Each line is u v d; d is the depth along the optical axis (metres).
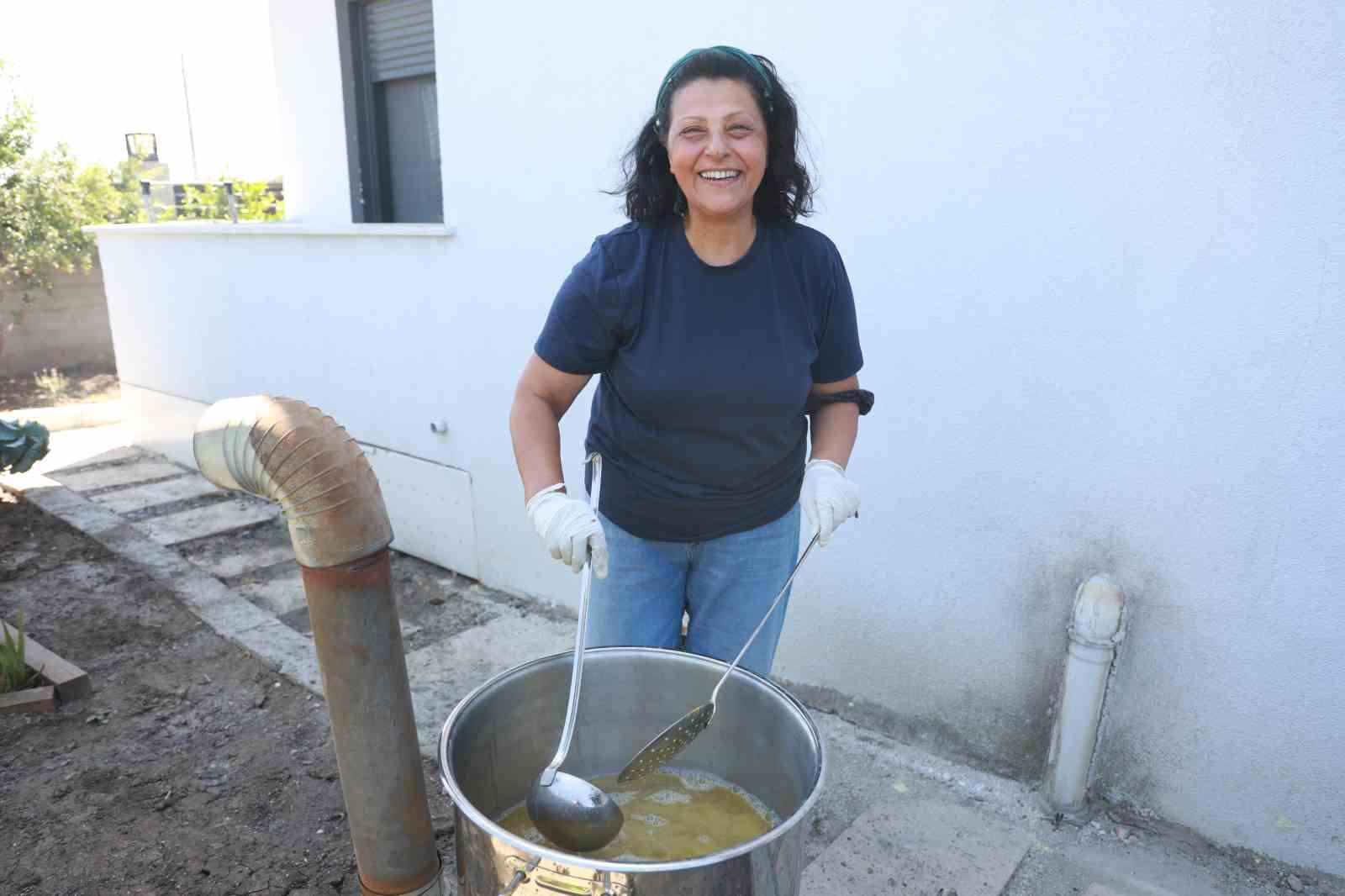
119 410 6.92
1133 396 2.12
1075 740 2.25
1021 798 2.37
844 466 1.78
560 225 3.17
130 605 3.72
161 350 5.48
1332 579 1.94
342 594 1.45
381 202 4.74
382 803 1.56
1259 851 2.13
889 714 2.67
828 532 1.60
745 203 1.51
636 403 1.61
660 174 1.58
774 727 1.51
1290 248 1.87
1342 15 1.75
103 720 2.87
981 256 2.27
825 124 2.47
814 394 1.84
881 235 2.43
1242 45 1.85
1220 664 2.11
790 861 1.22
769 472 1.71
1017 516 2.34
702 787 1.61
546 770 1.36
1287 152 1.85
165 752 2.70
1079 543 2.25
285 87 4.89
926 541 2.50
